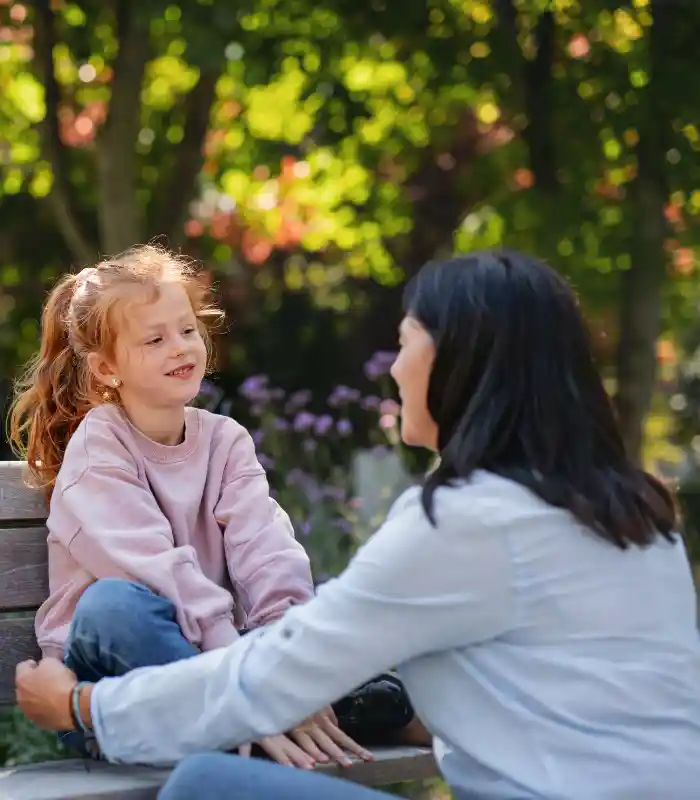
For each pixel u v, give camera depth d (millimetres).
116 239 8516
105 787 2408
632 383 8805
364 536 6410
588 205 8695
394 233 11320
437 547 2217
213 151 10578
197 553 3076
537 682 2211
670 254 9047
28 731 4348
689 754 2186
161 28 8266
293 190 11219
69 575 2977
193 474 3088
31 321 11352
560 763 2180
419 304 2393
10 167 10453
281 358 12234
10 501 3133
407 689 2355
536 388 2297
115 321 3016
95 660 2572
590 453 2299
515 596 2219
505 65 8758
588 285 8883
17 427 3287
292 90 10062
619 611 2230
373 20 8656
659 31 8445
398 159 10727
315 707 2289
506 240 9047
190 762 2184
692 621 2344
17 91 10352
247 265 12305
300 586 2951
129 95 8383
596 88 8766
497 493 2240
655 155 8578
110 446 2967
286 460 6992
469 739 2240
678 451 12562
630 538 2232
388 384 7566
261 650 2324
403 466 7094
